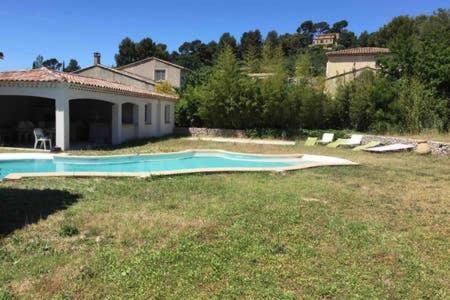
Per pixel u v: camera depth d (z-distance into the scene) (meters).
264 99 23.08
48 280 4.00
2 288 3.82
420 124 21.14
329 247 5.10
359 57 39.66
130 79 35.00
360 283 4.11
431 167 12.45
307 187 8.93
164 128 25.27
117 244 5.05
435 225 6.20
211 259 4.59
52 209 6.64
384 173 11.21
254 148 18.69
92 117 22.25
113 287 3.90
